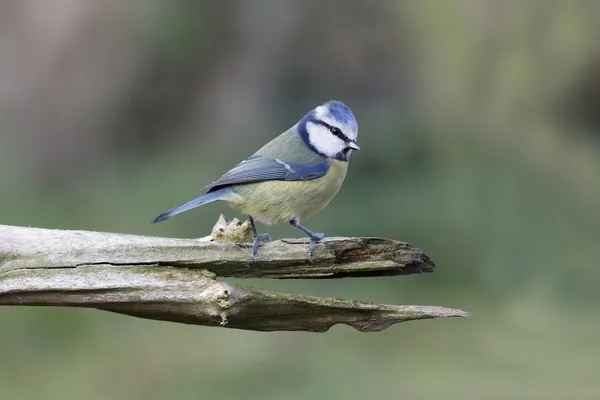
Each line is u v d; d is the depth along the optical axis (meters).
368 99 15.90
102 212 14.80
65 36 16.19
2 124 16.17
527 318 12.52
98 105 16.45
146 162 16.30
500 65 14.82
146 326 12.05
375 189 14.78
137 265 5.77
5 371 10.73
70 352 11.30
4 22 16.19
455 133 15.00
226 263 6.09
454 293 13.50
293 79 16.50
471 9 14.86
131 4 16.25
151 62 16.58
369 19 15.98
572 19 14.32
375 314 5.90
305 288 13.30
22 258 5.69
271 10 16.44
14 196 15.23
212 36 16.69
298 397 9.70
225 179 7.00
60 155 16.25
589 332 11.71
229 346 11.62
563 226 13.97
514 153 14.68
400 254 6.40
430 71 15.42
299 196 7.14
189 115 16.95
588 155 14.48
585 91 14.54
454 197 14.28
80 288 5.63
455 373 10.49
